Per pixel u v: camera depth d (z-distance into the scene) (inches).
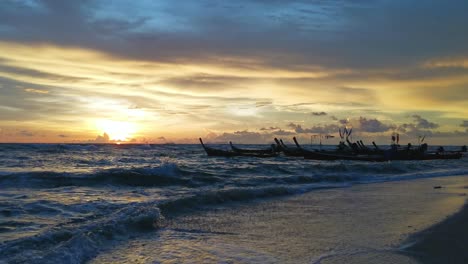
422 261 279.9
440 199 602.5
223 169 1165.1
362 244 327.6
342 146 2241.6
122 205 516.4
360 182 908.6
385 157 1815.9
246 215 468.1
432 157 2038.6
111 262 285.9
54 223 399.9
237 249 317.7
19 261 267.6
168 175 904.3
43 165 1225.4
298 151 2005.4
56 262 269.1
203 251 312.3
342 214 471.5
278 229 390.3
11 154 1818.4
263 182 850.1
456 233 362.0
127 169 903.1
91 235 330.6
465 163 1813.5
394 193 688.4
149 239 350.0
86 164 1316.4
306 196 646.5
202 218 447.5
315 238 351.3
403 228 386.9
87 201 546.9
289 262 281.6
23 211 460.4
